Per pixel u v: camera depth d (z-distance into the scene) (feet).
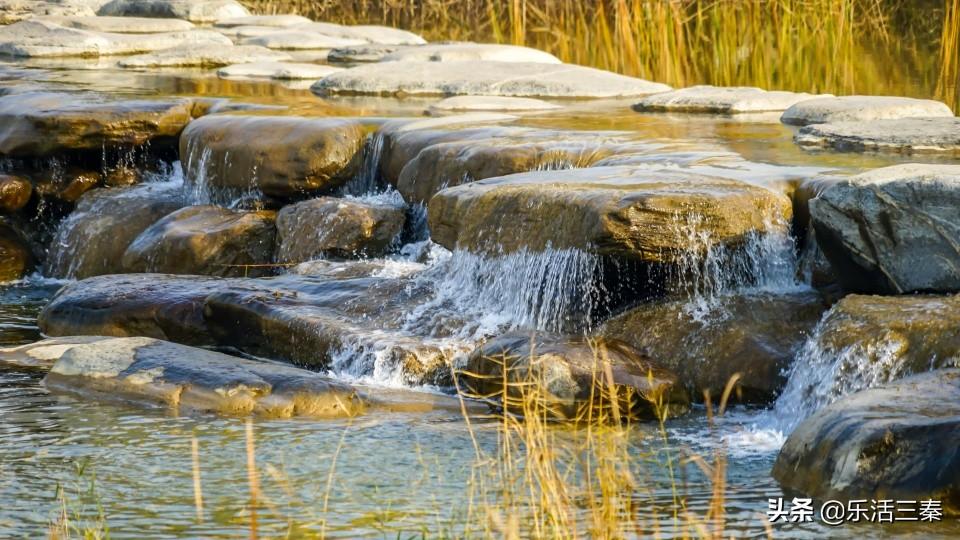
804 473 23.94
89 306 36.78
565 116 47.57
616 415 22.79
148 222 44.91
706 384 30.22
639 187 32.27
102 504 23.40
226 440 27.14
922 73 62.80
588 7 71.26
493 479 24.31
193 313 35.81
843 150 39.40
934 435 22.82
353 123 44.52
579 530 21.40
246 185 43.80
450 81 54.95
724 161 37.11
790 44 60.59
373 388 31.14
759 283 32.24
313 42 71.51
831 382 27.37
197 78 59.21
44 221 47.19
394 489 23.95
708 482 24.18
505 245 33.17
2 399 30.14
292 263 40.29
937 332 26.71
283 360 34.12
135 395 30.07
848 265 30.37
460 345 32.09
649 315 31.63
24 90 53.62
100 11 81.56
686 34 70.08
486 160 39.29
